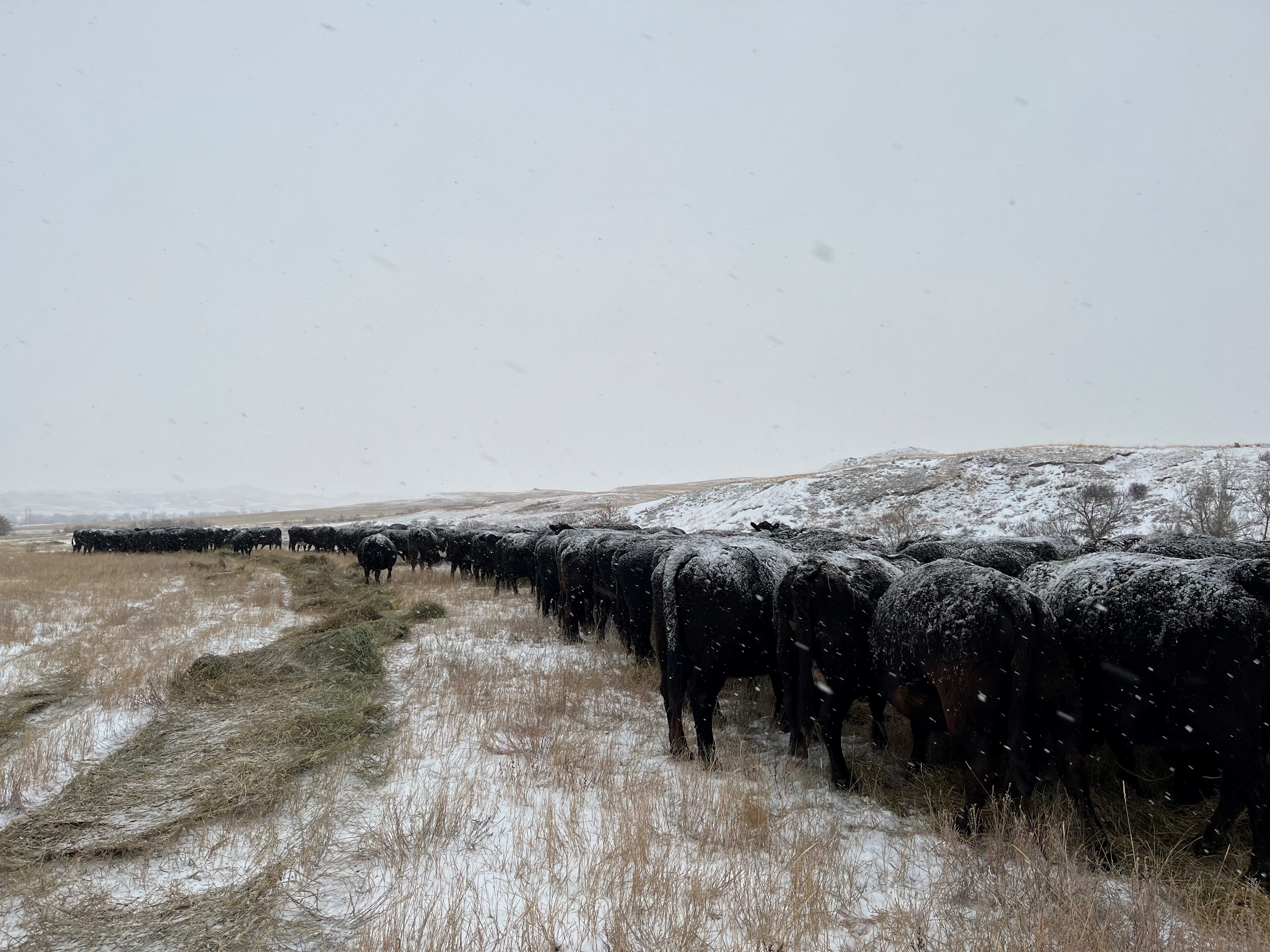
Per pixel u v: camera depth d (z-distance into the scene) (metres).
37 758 5.76
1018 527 35.34
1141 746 4.91
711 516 50.69
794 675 6.07
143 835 4.63
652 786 5.25
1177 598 4.39
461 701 7.66
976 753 4.55
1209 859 4.27
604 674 9.12
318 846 4.45
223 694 7.95
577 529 14.11
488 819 4.84
